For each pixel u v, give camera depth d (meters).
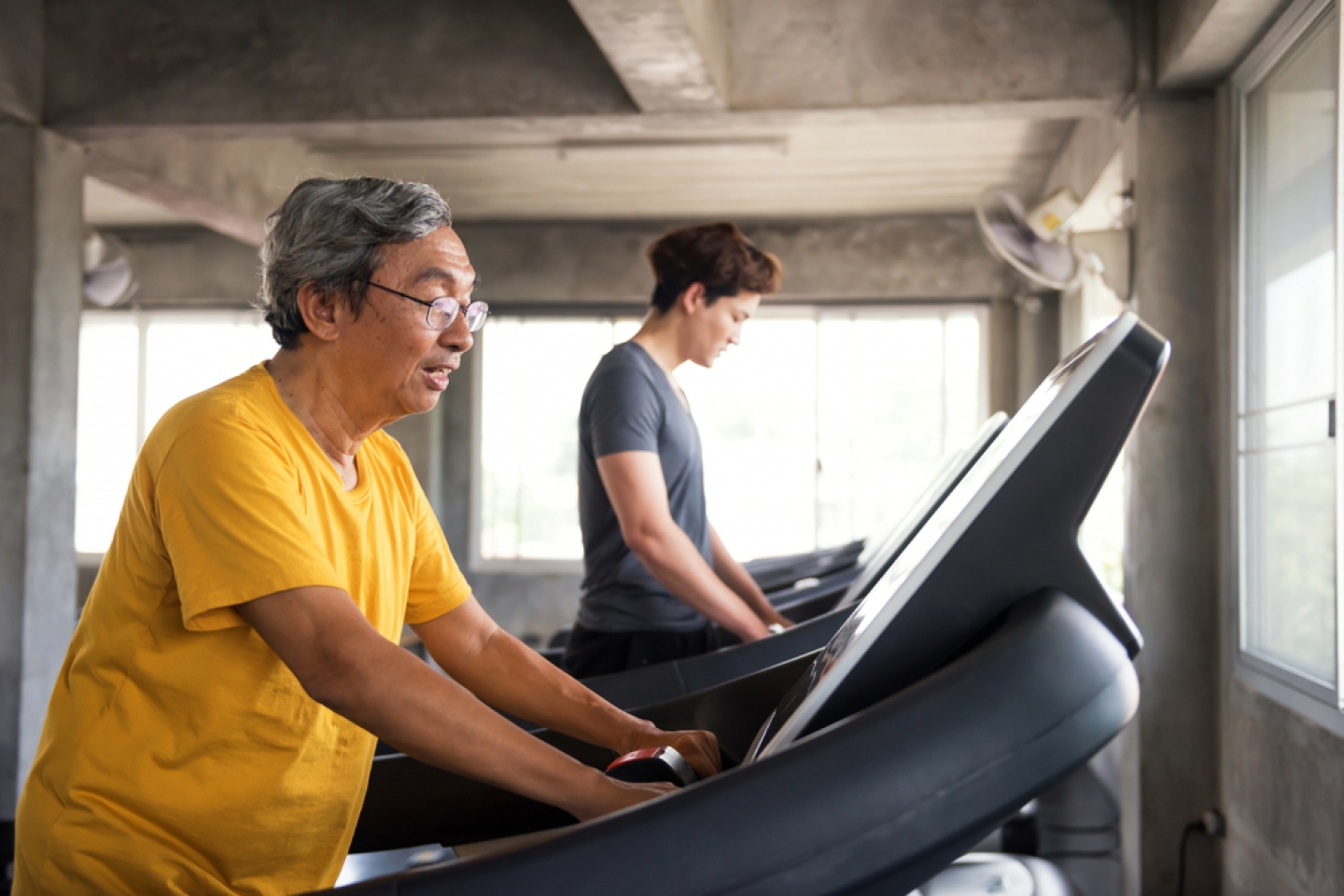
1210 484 2.90
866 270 6.71
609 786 0.91
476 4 3.45
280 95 3.50
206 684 0.94
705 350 2.19
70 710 0.97
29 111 3.56
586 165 5.75
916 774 0.71
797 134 5.21
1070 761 0.74
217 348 7.35
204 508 0.90
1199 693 2.89
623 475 1.99
